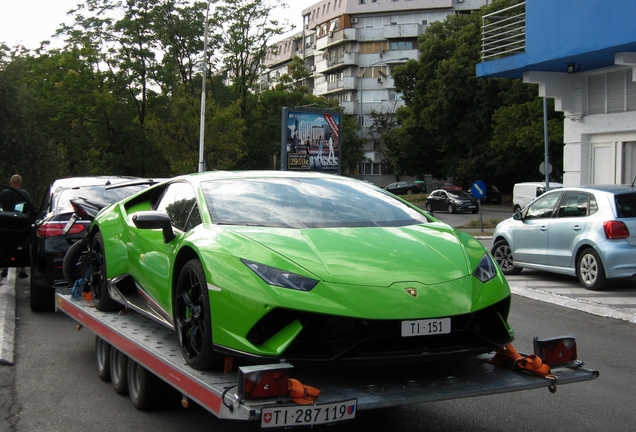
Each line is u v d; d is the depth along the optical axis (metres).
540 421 4.80
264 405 3.15
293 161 36.22
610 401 5.30
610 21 15.69
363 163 91.00
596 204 10.66
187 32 48.06
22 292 10.72
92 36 43.78
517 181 53.75
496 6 46.19
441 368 4.07
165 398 4.96
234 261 3.86
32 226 9.33
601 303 9.62
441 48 52.91
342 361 3.52
